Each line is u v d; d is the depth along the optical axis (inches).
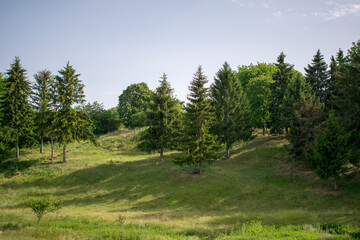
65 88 1375.5
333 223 582.6
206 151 1126.4
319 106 1084.5
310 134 1043.3
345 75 1000.9
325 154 852.0
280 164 1197.7
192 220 675.4
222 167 1259.2
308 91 1352.1
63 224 606.2
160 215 754.2
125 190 1098.7
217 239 462.9
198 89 1195.9
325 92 1354.6
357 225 560.1
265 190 943.0
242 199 893.8
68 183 1203.9
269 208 794.8
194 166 1295.5
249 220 650.2
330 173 829.2
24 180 1212.5
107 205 942.4
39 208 594.2
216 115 1378.0
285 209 767.1
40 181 1211.9
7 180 1215.6
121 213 797.2
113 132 2669.8
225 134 1355.8
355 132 916.0
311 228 540.1
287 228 551.5
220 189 990.4
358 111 920.3
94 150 1894.7
